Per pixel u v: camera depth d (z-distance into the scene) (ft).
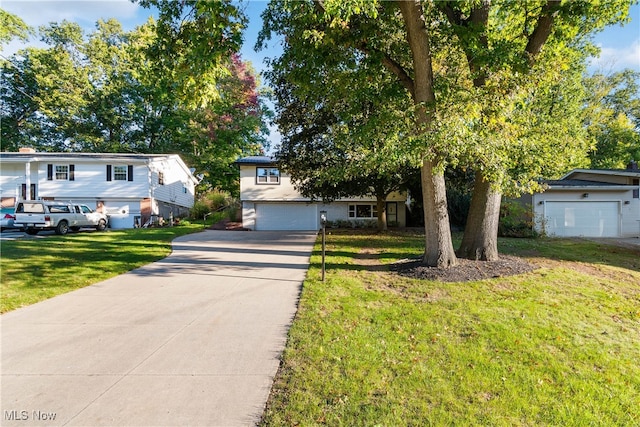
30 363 12.44
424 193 27.04
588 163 80.18
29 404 9.95
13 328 15.81
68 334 15.15
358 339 14.38
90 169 76.07
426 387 10.86
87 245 40.75
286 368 12.08
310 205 74.84
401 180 51.93
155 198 81.61
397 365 12.25
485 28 25.43
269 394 10.51
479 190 29.37
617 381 11.44
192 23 24.40
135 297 20.79
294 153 51.90
